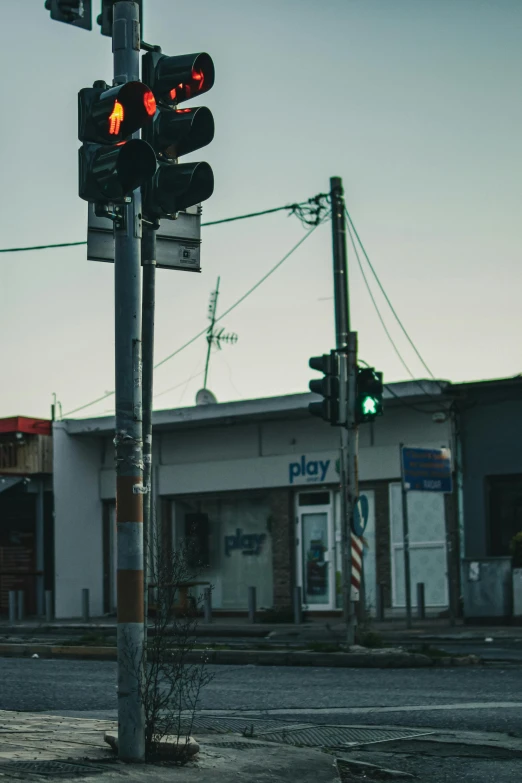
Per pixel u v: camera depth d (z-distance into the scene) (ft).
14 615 90.84
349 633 52.06
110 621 89.61
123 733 22.11
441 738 27.73
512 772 23.65
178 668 23.09
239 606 89.86
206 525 92.84
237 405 86.74
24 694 38.09
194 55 22.70
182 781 20.84
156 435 95.81
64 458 96.73
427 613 78.95
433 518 79.82
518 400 77.71
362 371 53.47
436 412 79.92
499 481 78.33
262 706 34.42
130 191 21.44
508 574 70.08
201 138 23.02
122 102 21.12
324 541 85.81
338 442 85.46
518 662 47.39
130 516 22.21
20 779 19.65
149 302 28.07
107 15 23.32
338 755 25.70
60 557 95.50
